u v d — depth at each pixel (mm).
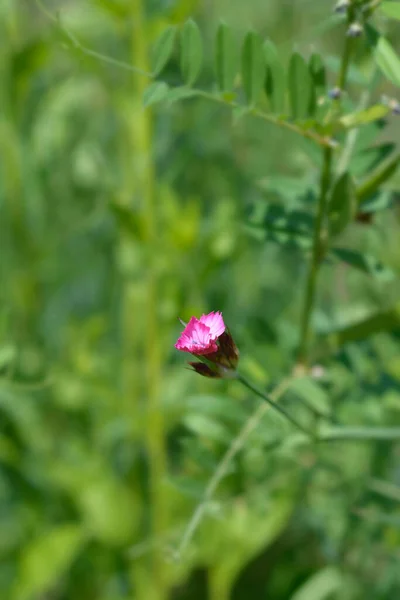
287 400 805
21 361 798
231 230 851
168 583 861
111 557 887
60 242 975
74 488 885
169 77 692
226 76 693
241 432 736
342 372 811
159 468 859
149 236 845
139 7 831
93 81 924
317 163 742
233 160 1051
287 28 1011
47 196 963
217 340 686
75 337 896
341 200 710
